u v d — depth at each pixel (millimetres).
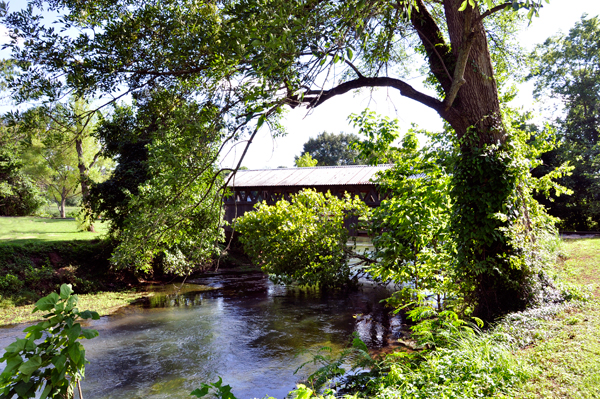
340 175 22297
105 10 7008
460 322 6273
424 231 8953
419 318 6934
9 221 25844
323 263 13531
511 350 5387
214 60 6207
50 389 2336
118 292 16750
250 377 7766
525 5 3857
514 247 7590
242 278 20625
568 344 5184
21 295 14461
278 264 13852
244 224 14828
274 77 4543
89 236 21656
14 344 2365
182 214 7566
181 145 6195
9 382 2355
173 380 7762
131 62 6641
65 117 6496
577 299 7559
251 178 24672
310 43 4609
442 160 8641
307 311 13141
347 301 14516
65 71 6297
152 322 12172
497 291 7820
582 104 31406
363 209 12133
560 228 28469
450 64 8383
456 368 4805
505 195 7840
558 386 4082
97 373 8148
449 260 8641
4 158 29625
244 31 4629
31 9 6031
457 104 8344
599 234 21812
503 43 11008
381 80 8195
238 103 5773
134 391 7289
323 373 6211
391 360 6344
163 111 6875
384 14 5984
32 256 16859
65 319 2490
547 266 8125
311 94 5812
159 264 19172
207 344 9930
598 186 25453
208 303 14867
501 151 8016
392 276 9914
